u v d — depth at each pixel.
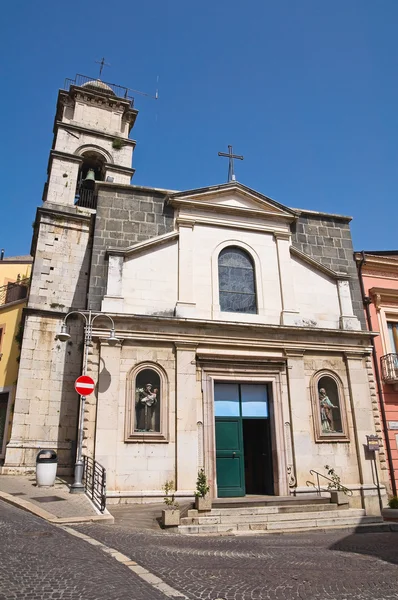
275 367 15.99
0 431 20.45
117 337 14.52
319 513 12.68
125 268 15.75
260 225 17.94
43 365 18.34
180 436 14.12
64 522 9.75
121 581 6.04
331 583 6.46
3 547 7.27
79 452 12.93
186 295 15.94
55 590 5.55
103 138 24.42
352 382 16.53
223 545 9.17
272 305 17.02
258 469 16.20
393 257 20.45
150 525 10.84
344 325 17.34
